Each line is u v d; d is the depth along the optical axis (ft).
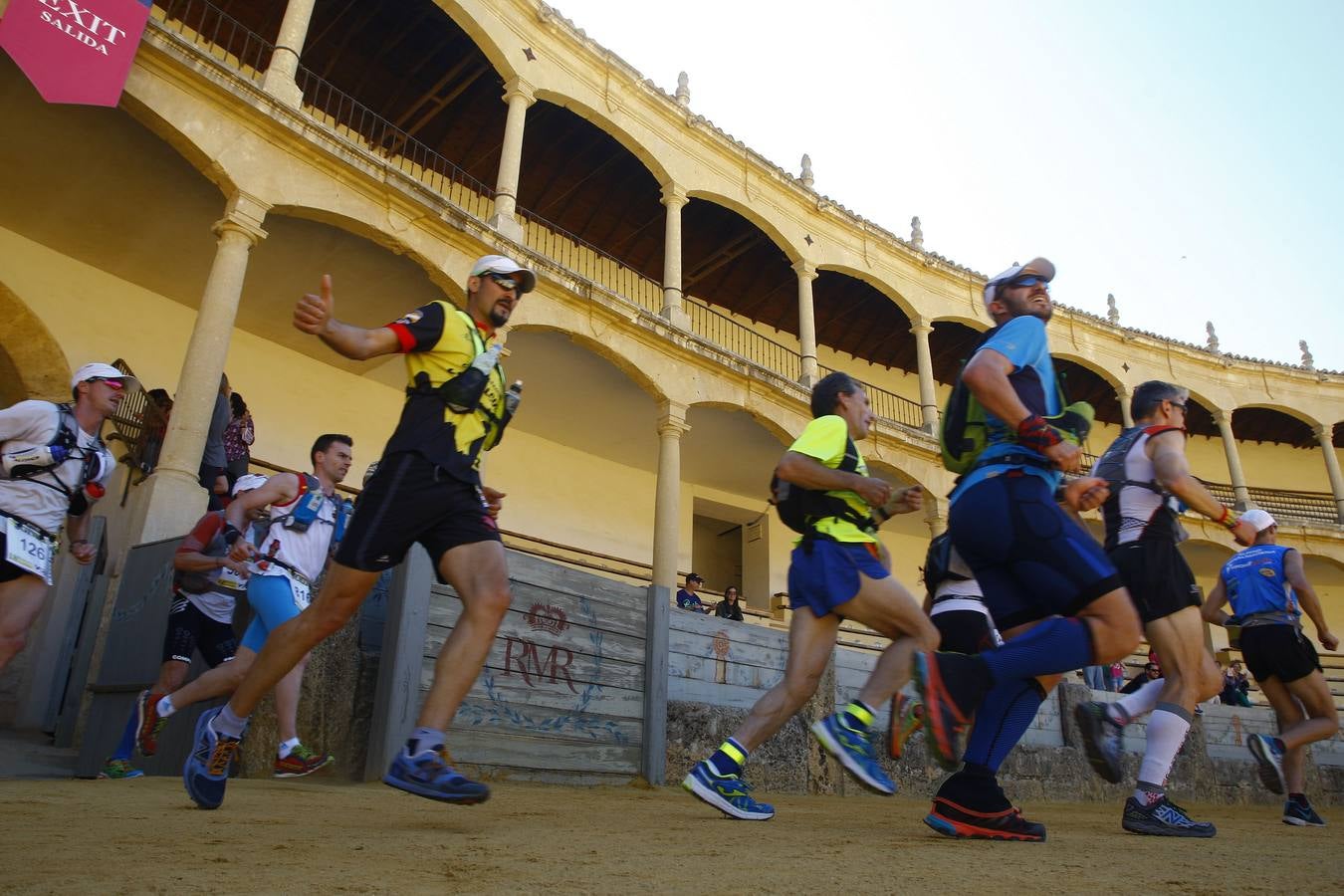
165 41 36.27
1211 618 23.02
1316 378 99.81
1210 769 48.16
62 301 45.78
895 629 11.88
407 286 50.06
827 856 8.50
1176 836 13.48
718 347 59.57
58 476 13.62
